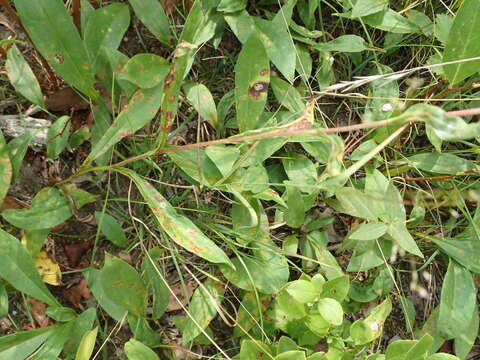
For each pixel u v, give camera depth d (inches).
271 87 17.1
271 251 15.5
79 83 14.5
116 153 15.2
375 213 15.5
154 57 14.3
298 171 16.0
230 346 16.3
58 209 14.6
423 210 16.6
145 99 14.2
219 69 16.8
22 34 15.6
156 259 15.6
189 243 13.6
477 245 16.6
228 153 14.8
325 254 16.3
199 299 15.1
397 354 14.0
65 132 14.9
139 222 15.9
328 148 16.0
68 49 14.0
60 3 13.6
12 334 13.4
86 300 15.4
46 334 13.9
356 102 17.5
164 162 15.9
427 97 17.0
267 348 14.5
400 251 16.5
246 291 15.7
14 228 14.9
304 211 15.5
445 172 16.6
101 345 15.4
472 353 17.9
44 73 15.6
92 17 14.7
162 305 15.0
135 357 13.8
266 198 15.0
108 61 14.9
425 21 17.1
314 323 14.4
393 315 17.6
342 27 17.5
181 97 16.5
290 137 15.2
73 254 15.5
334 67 17.5
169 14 16.2
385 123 10.2
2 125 15.0
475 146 16.8
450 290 16.4
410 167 16.8
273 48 15.6
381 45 17.7
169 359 15.5
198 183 15.8
